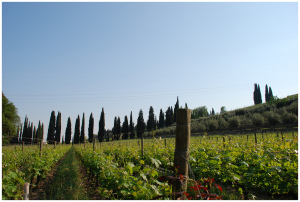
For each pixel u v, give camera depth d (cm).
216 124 3628
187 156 266
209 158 658
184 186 255
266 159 550
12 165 653
